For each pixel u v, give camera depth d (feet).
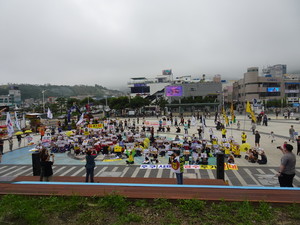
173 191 22.52
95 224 17.74
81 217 18.56
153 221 17.95
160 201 20.44
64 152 76.48
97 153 70.38
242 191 22.13
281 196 20.79
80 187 24.12
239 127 131.03
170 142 74.64
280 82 303.89
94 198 21.40
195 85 299.99
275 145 78.74
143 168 55.98
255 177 47.47
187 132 114.11
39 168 39.32
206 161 56.24
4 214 19.17
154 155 61.00
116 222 17.65
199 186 23.62
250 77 295.69
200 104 262.67
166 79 447.01
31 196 22.47
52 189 23.72
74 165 60.90
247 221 17.11
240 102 331.77
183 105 271.08
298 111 251.80
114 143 82.48
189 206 19.35
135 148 69.26
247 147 60.13
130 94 407.44
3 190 23.77
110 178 32.30
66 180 31.60
